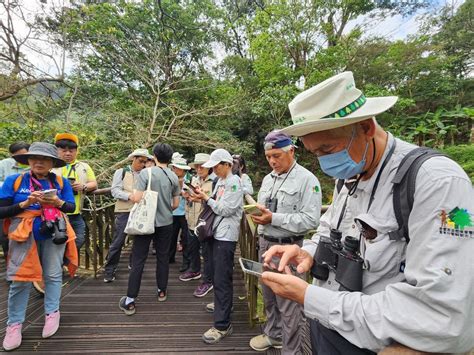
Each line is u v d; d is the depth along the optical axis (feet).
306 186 5.89
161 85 26.35
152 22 26.07
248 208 5.78
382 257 2.38
